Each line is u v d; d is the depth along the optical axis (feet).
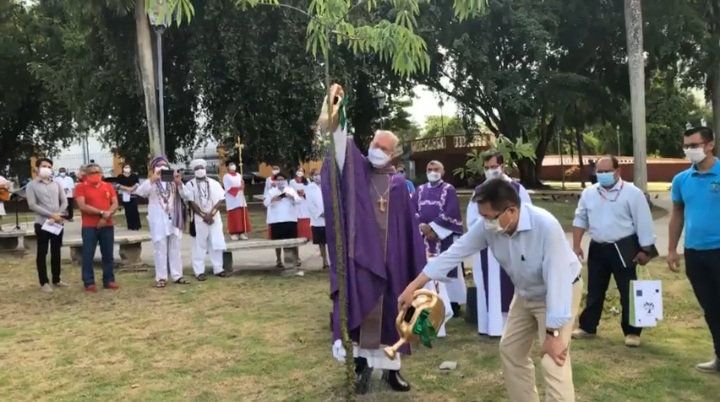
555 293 11.71
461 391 16.46
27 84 111.34
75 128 121.29
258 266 37.88
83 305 27.89
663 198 94.53
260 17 66.90
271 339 21.70
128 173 58.59
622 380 16.96
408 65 14.19
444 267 13.00
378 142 15.84
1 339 22.34
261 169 123.54
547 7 76.48
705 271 17.20
